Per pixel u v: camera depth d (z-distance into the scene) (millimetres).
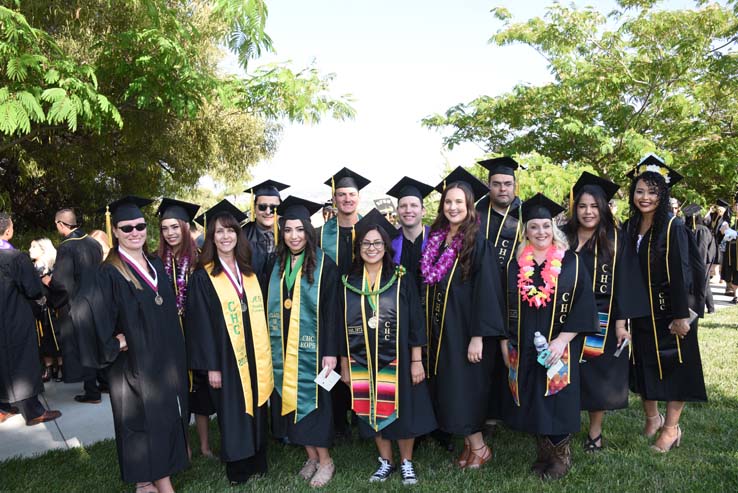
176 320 3562
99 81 7422
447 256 3736
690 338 3834
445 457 4082
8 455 4246
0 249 4727
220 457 3916
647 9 9641
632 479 3514
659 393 3918
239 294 3699
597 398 3836
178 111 7148
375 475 3732
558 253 3615
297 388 3701
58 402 5484
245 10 6105
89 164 11531
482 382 3754
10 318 4699
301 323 3727
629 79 9508
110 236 3605
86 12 8148
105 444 4371
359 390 3697
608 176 9328
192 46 7434
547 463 3689
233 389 3611
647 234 3930
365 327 3648
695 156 9617
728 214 11461
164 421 3383
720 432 4242
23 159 10391
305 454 4199
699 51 9102
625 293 3811
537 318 3602
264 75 7719
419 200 4086
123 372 3330
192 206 4203
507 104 10484
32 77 5840
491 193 4469
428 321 3861
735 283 9641
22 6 7215
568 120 9531
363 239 3643
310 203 4129
